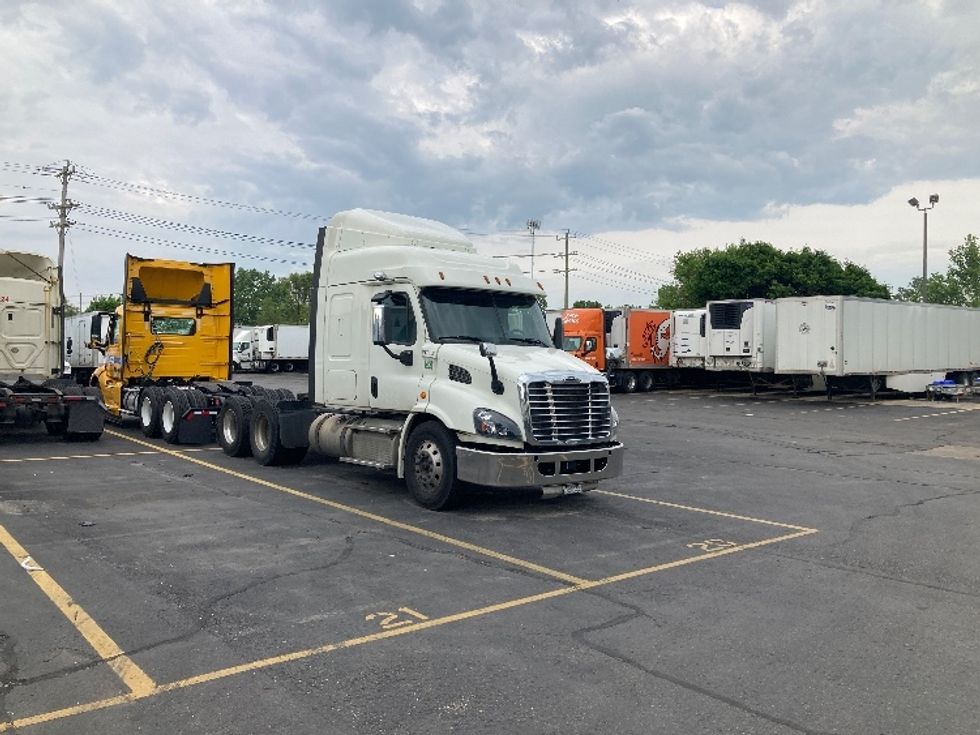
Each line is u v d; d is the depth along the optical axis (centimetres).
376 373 1048
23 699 432
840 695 450
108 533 808
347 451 1093
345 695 441
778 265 5500
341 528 848
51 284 1528
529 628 552
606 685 459
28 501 962
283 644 515
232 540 787
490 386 906
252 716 415
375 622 559
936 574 706
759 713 426
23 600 596
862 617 586
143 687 449
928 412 2553
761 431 1967
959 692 455
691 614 588
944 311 3297
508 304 1055
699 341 3259
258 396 1412
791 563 740
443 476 931
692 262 6475
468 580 664
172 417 1512
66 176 4444
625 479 1227
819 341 2820
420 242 1108
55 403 1483
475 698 439
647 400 3034
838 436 1869
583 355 3347
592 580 671
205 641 519
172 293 1753
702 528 886
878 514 979
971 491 1152
